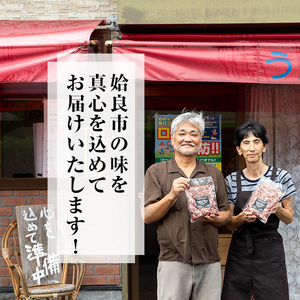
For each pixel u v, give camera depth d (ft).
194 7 14.29
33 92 16.63
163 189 12.10
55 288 14.53
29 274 15.19
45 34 14.07
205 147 16.74
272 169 12.79
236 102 16.70
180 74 13.35
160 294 12.00
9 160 16.60
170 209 11.85
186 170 12.29
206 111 16.75
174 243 11.79
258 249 12.26
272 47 13.32
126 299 16.22
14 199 16.29
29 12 16.65
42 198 16.29
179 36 14.43
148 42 13.42
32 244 15.39
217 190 12.23
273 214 12.33
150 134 16.71
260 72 13.35
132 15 14.29
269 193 11.88
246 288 12.35
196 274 11.85
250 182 12.70
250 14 14.28
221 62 13.32
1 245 16.28
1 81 13.39
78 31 14.29
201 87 16.74
